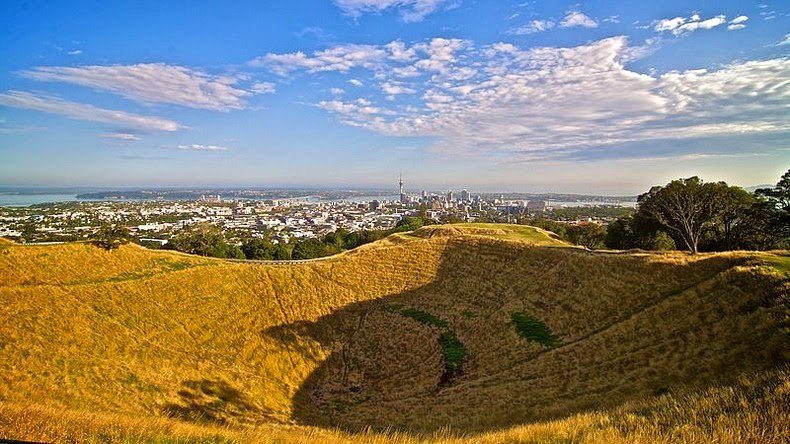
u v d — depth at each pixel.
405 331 44.72
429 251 64.06
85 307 39.38
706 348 23.02
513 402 26.09
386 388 35.16
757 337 21.33
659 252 41.81
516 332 37.31
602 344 29.23
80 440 10.81
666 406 13.87
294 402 34.50
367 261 62.69
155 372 33.81
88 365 31.97
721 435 10.29
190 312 44.56
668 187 52.88
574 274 42.84
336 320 48.50
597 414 15.40
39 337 33.06
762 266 27.05
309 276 57.31
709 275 31.50
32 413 12.89
